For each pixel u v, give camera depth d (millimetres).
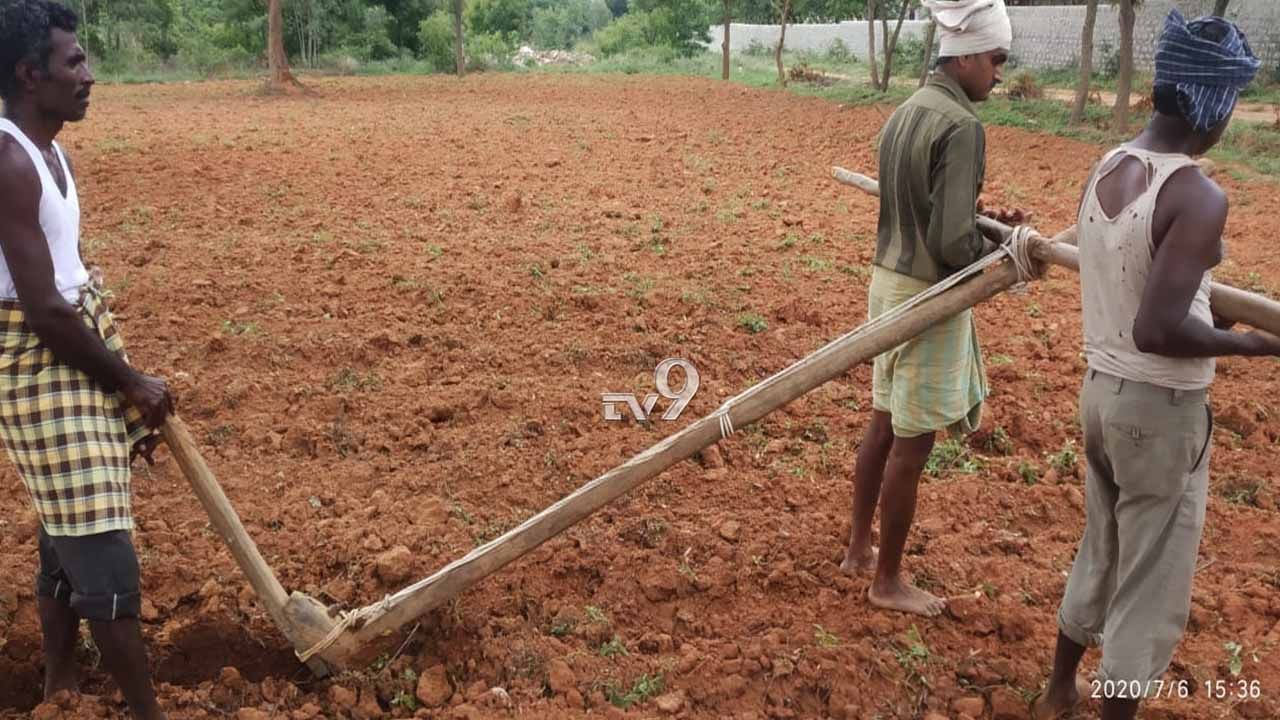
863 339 3154
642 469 3230
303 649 3357
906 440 3498
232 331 6594
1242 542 4246
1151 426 2717
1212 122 2562
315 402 5555
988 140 16250
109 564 2934
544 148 15242
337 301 7312
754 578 3938
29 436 2848
